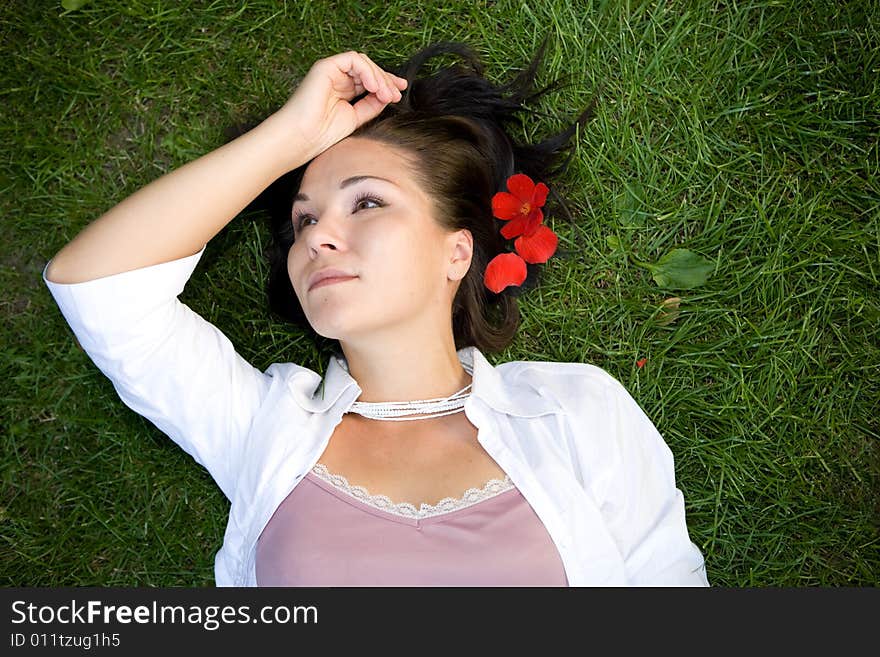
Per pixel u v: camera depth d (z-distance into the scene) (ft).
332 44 6.27
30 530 6.06
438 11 6.29
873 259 6.30
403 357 5.01
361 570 4.49
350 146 5.07
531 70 5.95
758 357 6.25
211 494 6.10
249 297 6.21
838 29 6.34
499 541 4.52
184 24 6.22
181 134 6.22
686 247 6.31
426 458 4.83
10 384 6.12
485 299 5.83
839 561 6.23
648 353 6.27
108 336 4.75
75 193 6.15
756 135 6.32
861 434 6.29
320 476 4.79
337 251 4.78
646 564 5.00
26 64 6.17
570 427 5.03
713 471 6.24
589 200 6.30
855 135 6.32
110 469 6.11
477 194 5.35
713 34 6.33
